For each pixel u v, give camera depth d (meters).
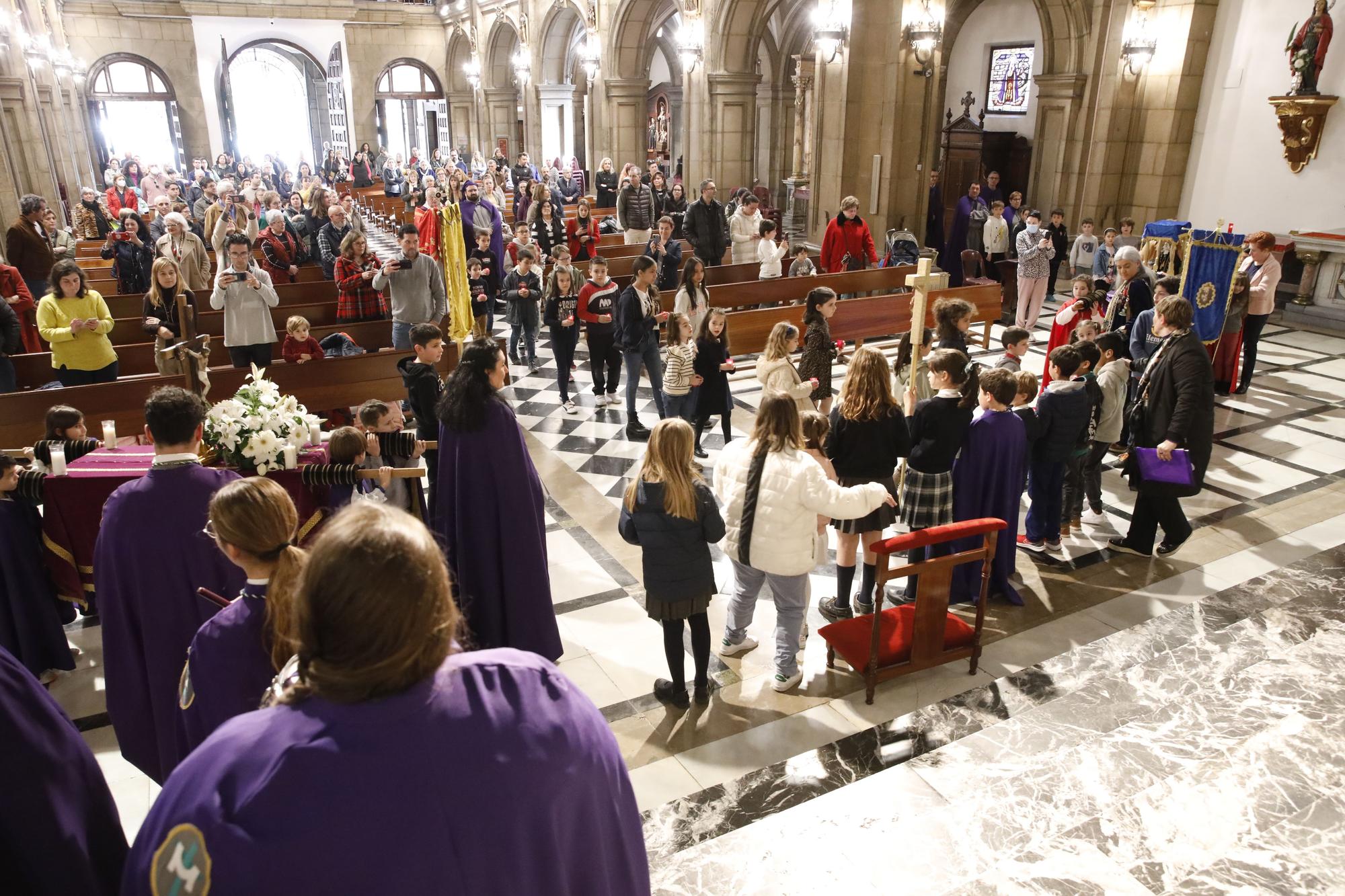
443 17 27.12
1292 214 11.95
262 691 1.90
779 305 9.84
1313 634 4.49
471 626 3.96
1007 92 17.50
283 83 32.56
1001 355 9.75
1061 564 5.27
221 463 3.91
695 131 15.76
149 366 7.18
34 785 1.59
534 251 9.06
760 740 3.73
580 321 7.97
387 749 0.87
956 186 17.94
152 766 2.90
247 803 0.84
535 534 3.88
